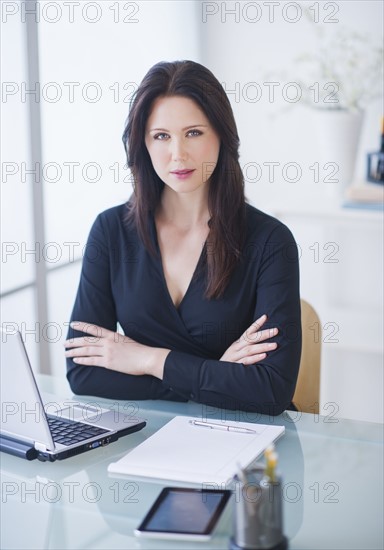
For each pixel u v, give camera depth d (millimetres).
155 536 1282
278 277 1972
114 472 1529
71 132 3045
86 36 3072
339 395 3533
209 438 1654
